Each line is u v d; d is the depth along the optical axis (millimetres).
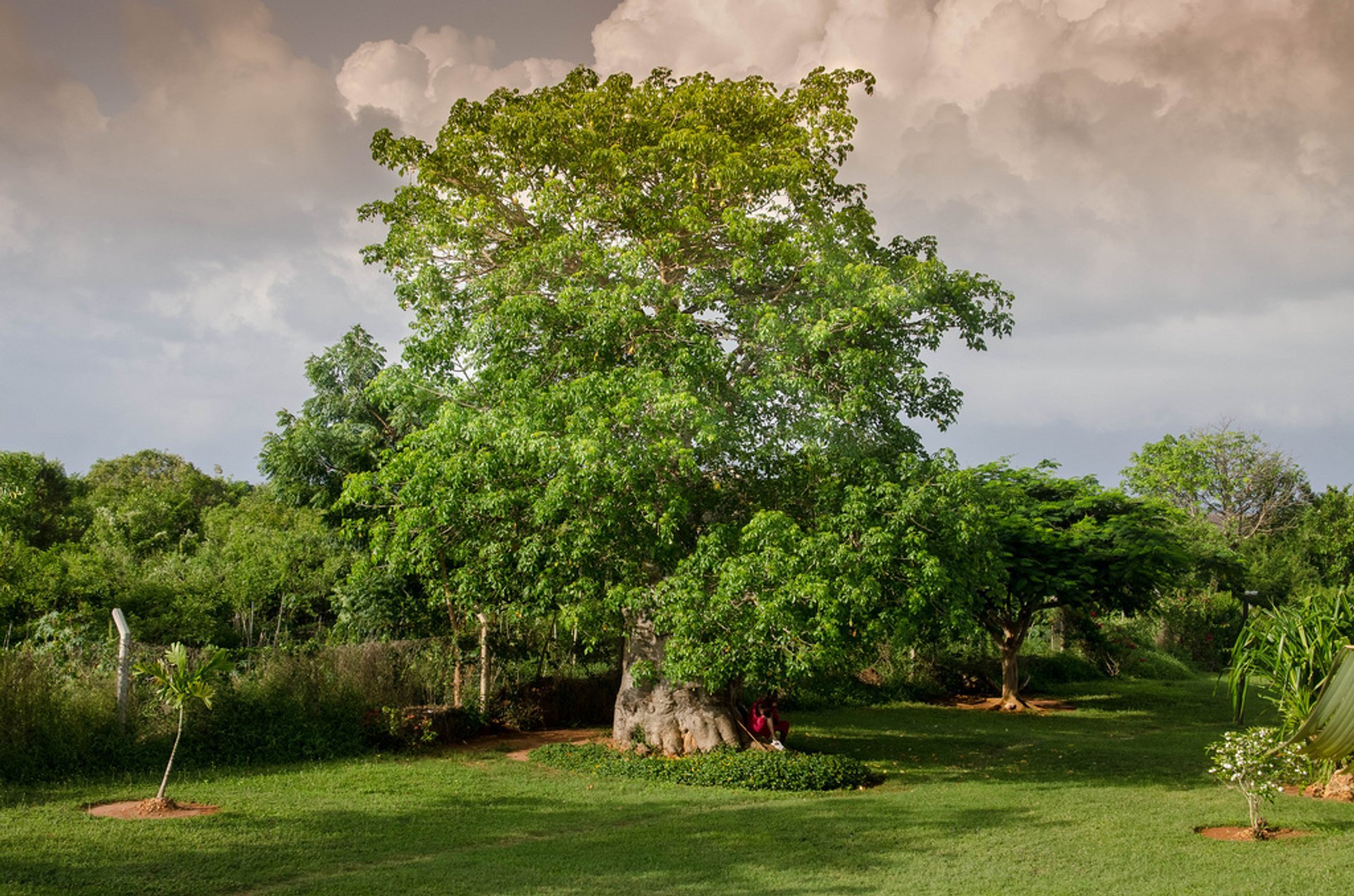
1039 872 8617
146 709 13109
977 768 15242
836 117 16016
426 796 11867
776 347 13953
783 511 14469
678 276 16109
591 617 13344
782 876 8445
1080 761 15984
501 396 14133
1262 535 53281
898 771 14867
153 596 21219
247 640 23562
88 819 9641
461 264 15984
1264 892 7914
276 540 26812
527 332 14242
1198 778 14203
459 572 14547
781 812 11375
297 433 20688
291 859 8711
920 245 16312
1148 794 12648
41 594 19078
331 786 12117
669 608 13000
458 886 7984
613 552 13617
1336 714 11484
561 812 11289
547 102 16219
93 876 7789
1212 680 36000
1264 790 10023
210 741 13305
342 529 17547
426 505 14570
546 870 8594
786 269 14820
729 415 14078
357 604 19422
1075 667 33469
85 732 12156
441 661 18391
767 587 12672
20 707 11680
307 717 14820
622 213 15227
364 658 16797
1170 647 40688
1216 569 30766
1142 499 26109
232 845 9008
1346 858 8992
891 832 10273
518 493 13375
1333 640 13086
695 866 8805
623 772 13922
